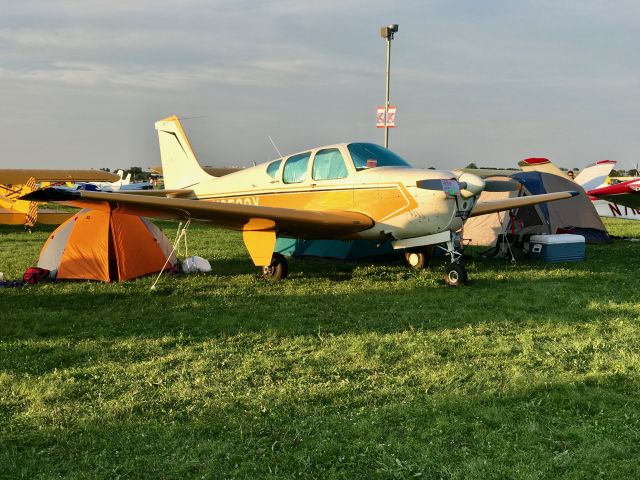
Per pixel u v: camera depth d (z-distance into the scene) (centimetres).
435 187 665
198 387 338
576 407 302
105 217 753
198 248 1127
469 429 277
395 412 296
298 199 820
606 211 1556
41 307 575
